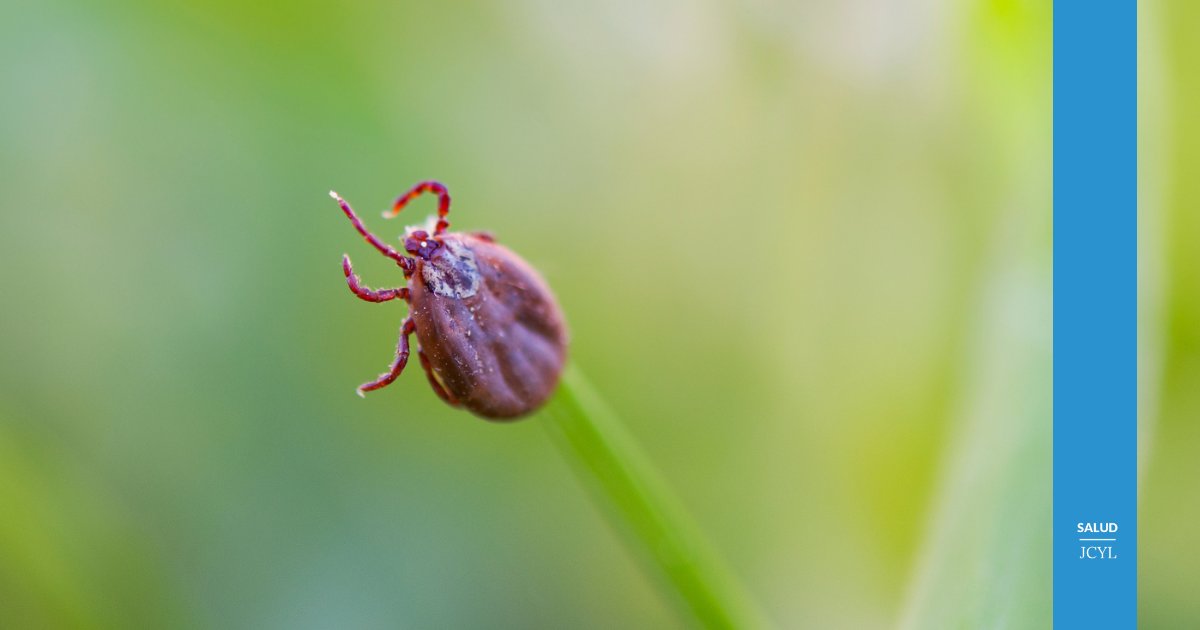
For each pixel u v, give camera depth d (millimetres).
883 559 79
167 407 78
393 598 78
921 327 78
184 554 77
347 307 79
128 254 78
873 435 79
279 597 77
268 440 78
